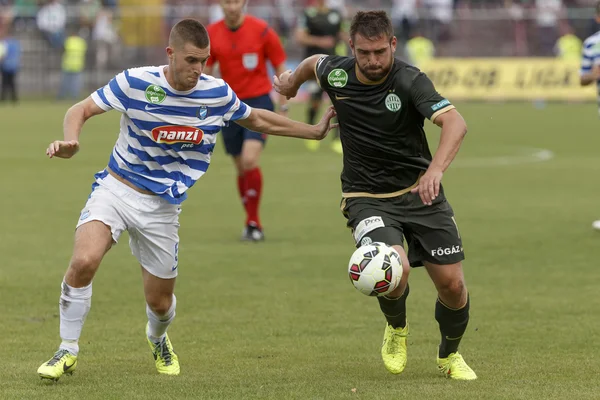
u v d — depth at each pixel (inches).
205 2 4434.1
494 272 1108.5
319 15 2317.9
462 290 684.7
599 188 1811.0
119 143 690.8
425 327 869.8
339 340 821.2
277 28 4158.5
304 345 803.4
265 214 1535.4
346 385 667.4
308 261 1175.6
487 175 2012.8
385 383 674.8
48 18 4291.3
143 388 654.5
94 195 684.7
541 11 4133.9
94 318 900.0
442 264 682.2
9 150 2449.6
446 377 697.0
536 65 3777.1
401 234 676.1
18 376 687.1
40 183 1879.9
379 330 858.1
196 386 660.1
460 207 1593.3
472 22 4151.1
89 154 2386.8
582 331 844.0
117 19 4296.3
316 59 708.0
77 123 658.2
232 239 1325.0
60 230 1380.4
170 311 706.2
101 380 681.0
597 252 1220.5
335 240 1317.7
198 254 1217.4
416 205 682.8
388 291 637.9
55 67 4325.8
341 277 1088.8
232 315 913.5
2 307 938.1
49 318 896.3
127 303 960.9
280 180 1948.8
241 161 1323.8
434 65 3828.7
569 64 3762.3
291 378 690.2
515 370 715.4
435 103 655.1
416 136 682.2
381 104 670.5
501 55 4124.0
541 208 1579.7
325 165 2210.9
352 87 676.7
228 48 1305.4
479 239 1311.5
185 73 654.5
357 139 685.9
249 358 758.5
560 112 3531.0
